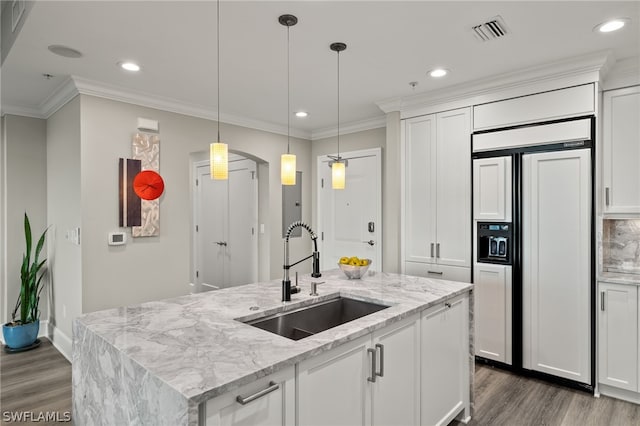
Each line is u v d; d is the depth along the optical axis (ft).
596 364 9.05
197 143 13.19
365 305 7.38
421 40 8.07
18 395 9.21
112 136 11.02
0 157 12.91
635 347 8.55
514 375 10.14
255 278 16.48
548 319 9.63
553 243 9.53
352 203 15.72
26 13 7.17
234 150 14.51
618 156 9.32
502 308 10.31
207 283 19.51
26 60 9.02
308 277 9.46
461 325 8.15
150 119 11.89
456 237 11.25
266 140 15.65
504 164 10.27
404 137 12.41
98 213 10.70
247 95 11.85
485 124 10.64
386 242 14.01
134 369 4.23
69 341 11.33
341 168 8.97
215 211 18.94
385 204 14.65
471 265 10.94
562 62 9.12
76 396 5.92
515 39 8.05
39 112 13.00
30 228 12.90
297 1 6.53
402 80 10.53
